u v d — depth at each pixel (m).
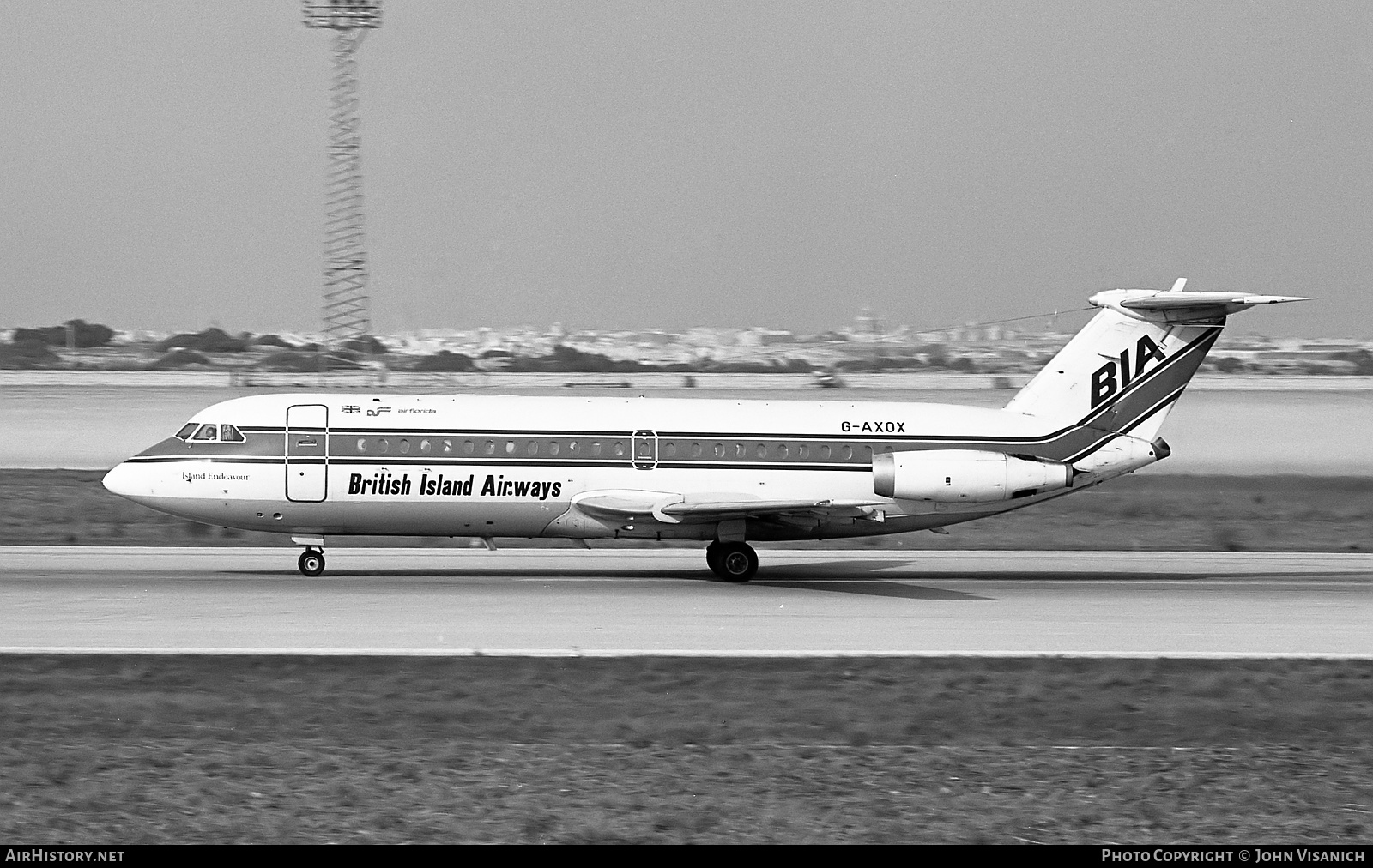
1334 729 72.81
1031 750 67.06
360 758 62.97
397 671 81.00
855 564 148.88
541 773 61.12
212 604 106.44
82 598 109.25
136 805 55.69
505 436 124.81
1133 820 56.53
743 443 127.56
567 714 72.19
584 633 95.50
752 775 61.66
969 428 130.88
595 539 128.88
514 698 75.38
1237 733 71.56
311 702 73.69
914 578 135.12
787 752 65.44
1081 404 132.38
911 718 73.19
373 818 54.47
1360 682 83.69
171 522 177.00
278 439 123.38
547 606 108.62
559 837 52.66
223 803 56.19
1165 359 132.75
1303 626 105.25
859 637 96.19
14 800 55.84
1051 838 54.09
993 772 62.97
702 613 106.38
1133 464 133.00
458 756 63.62
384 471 123.00
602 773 61.34
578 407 127.81
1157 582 134.38
